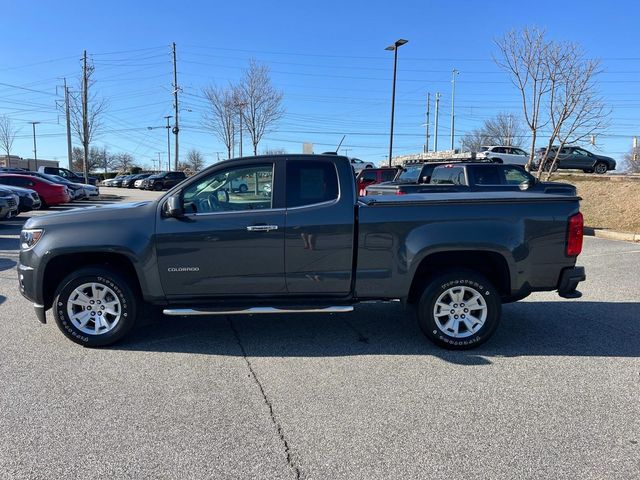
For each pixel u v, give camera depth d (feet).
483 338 16.19
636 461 10.12
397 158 138.62
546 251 16.11
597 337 17.61
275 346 16.65
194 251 15.85
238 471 9.78
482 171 37.27
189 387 13.47
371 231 15.88
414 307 17.16
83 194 94.32
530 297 23.24
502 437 11.00
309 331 18.20
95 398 12.80
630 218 46.83
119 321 16.25
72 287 16.07
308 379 14.02
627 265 30.45
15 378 13.98
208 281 16.03
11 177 69.05
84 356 15.65
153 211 16.12
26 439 10.87
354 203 16.01
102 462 10.05
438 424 11.56
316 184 16.20
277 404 12.51
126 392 13.15
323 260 15.99
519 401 12.69
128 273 16.55
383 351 16.21
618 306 21.61
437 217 15.84
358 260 16.01
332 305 16.25
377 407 12.37
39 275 16.05
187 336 17.60
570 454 10.36
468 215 15.89
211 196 16.31
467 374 14.37
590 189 59.16
